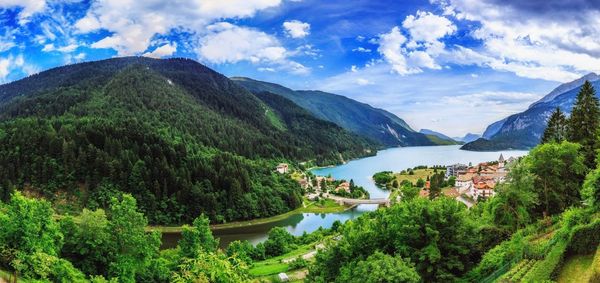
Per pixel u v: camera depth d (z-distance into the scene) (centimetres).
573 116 9906
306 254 13438
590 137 9562
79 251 8950
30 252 7375
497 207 7262
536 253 5306
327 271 6575
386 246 6169
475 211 9750
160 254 11388
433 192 18712
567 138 10044
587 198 6069
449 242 5791
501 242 6556
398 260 5144
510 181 7100
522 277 4844
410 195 12862
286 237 15275
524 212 6969
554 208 7788
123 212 9475
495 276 5166
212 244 11231
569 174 7925
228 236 18775
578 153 8550
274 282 10369
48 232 7919
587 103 9662
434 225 5747
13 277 6856
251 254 13762
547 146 7919
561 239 5128
